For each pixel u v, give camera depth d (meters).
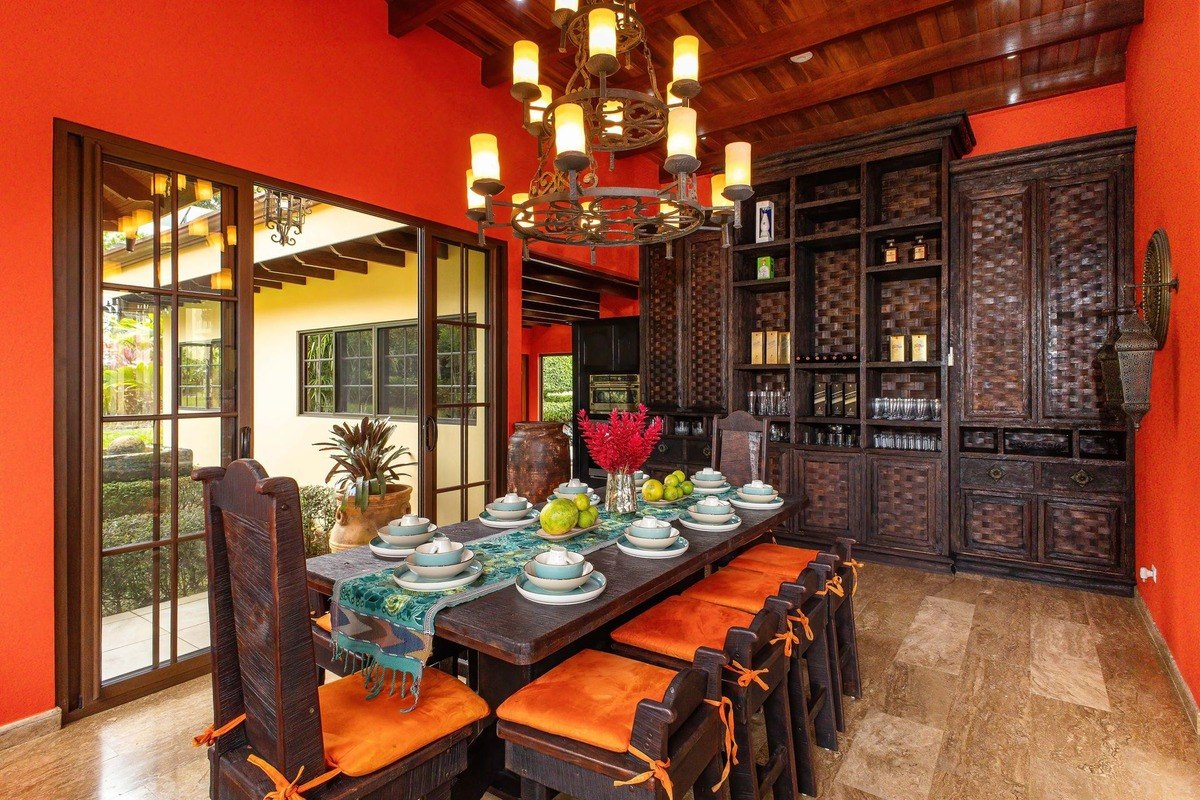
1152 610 3.06
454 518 3.98
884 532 4.19
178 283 2.56
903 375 4.47
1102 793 1.83
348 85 3.21
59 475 2.21
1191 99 2.36
